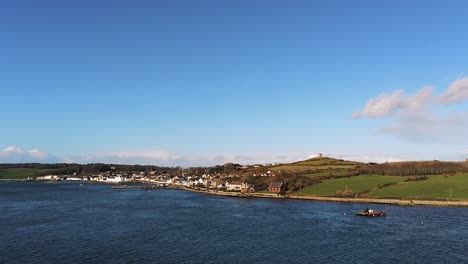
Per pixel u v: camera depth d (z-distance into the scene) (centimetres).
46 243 9138
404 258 7788
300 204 18700
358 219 13062
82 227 11406
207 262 7525
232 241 9412
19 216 13812
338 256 7962
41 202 19612
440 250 8412
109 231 10744
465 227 11256
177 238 9769
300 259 7744
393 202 18150
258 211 15725
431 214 14088
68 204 18588
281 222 12481
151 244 9062
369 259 7725
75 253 8181
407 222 12262
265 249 8575
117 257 7875
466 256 7938
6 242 9244
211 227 11475
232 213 15025
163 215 14338
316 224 12025
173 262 7519
